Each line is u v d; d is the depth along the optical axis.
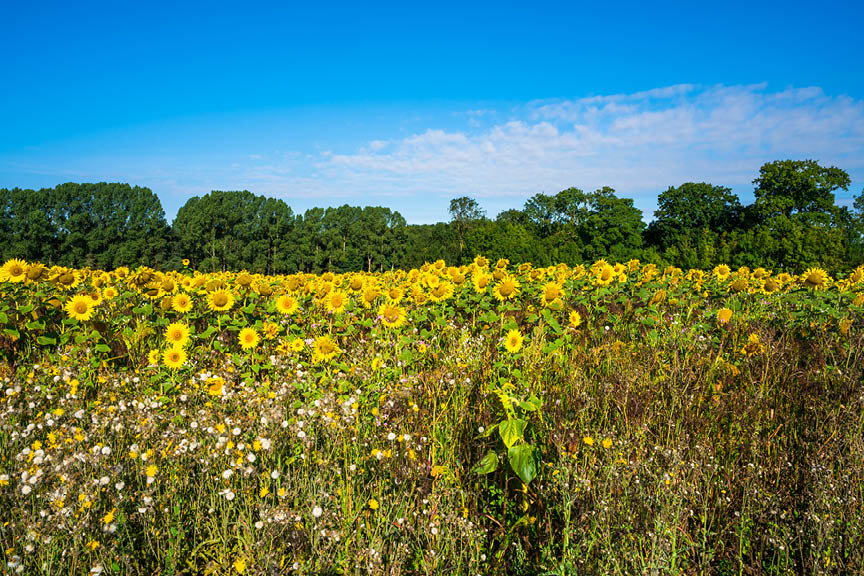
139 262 83.56
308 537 2.56
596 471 3.07
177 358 4.47
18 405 3.71
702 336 5.64
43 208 82.38
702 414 3.99
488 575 2.69
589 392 4.20
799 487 3.18
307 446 3.18
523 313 6.49
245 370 4.82
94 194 84.62
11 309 5.26
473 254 74.94
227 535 2.65
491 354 5.02
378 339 5.28
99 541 2.47
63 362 4.48
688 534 2.80
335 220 93.12
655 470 3.02
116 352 5.14
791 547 2.68
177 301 5.74
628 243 69.44
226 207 89.12
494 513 3.09
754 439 3.57
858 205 74.00
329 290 7.00
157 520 2.76
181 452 3.06
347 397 3.93
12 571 2.21
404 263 90.81
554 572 2.45
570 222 83.81
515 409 3.53
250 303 6.16
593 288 7.98
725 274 10.05
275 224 91.56
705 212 67.56
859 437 3.30
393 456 3.27
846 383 4.09
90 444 3.19
